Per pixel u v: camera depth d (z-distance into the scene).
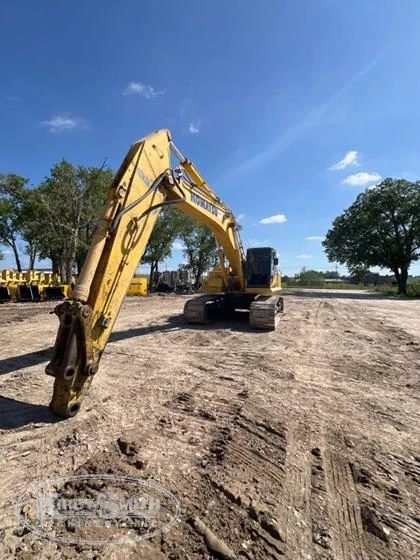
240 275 10.05
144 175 4.31
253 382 4.71
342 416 3.68
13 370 5.08
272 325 8.74
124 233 3.86
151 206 4.48
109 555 1.79
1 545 1.84
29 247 32.12
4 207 28.56
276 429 3.33
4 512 2.09
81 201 25.03
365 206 34.06
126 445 2.92
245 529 2.01
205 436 3.14
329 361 5.93
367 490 2.43
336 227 36.25
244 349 6.71
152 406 3.82
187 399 4.05
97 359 3.48
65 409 3.36
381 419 3.63
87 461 2.68
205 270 45.88
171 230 37.34
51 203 26.11
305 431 3.31
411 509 2.24
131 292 24.16
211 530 1.99
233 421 3.47
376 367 5.59
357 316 12.69
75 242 24.62
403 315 13.21
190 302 9.88
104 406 3.76
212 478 2.50
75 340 3.14
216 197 8.13
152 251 37.28
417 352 6.65
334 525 2.07
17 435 3.05
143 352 6.34
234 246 9.62
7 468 2.56
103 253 3.59
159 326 9.40
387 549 1.90
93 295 3.45
